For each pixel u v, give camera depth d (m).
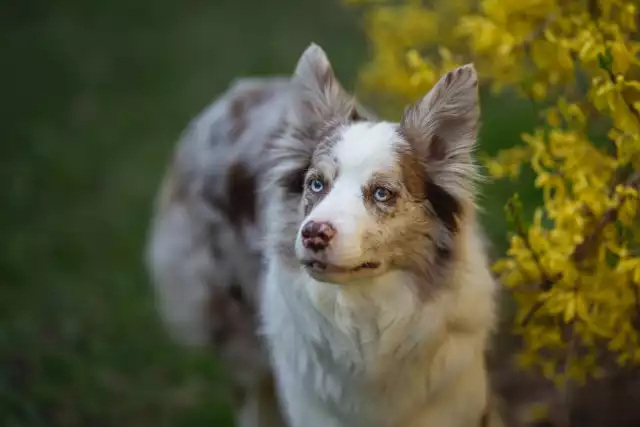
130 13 11.95
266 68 10.34
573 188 3.48
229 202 4.77
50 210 7.87
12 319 6.26
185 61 10.75
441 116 3.47
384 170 3.36
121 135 9.20
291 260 3.66
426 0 5.12
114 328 6.33
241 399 5.18
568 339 3.79
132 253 7.27
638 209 3.50
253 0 12.36
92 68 10.59
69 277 6.91
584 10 3.73
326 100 3.72
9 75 10.34
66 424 5.42
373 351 3.61
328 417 3.84
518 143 4.54
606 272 3.41
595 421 4.68
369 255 3.27
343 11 11.29
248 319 4.91
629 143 3.34
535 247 3.44
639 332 3.61
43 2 12.08
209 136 5.02
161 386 5.86
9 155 8.67
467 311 3.61
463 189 3.49
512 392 4.71
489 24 3.77
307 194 3.48
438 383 3.69
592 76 3.60
